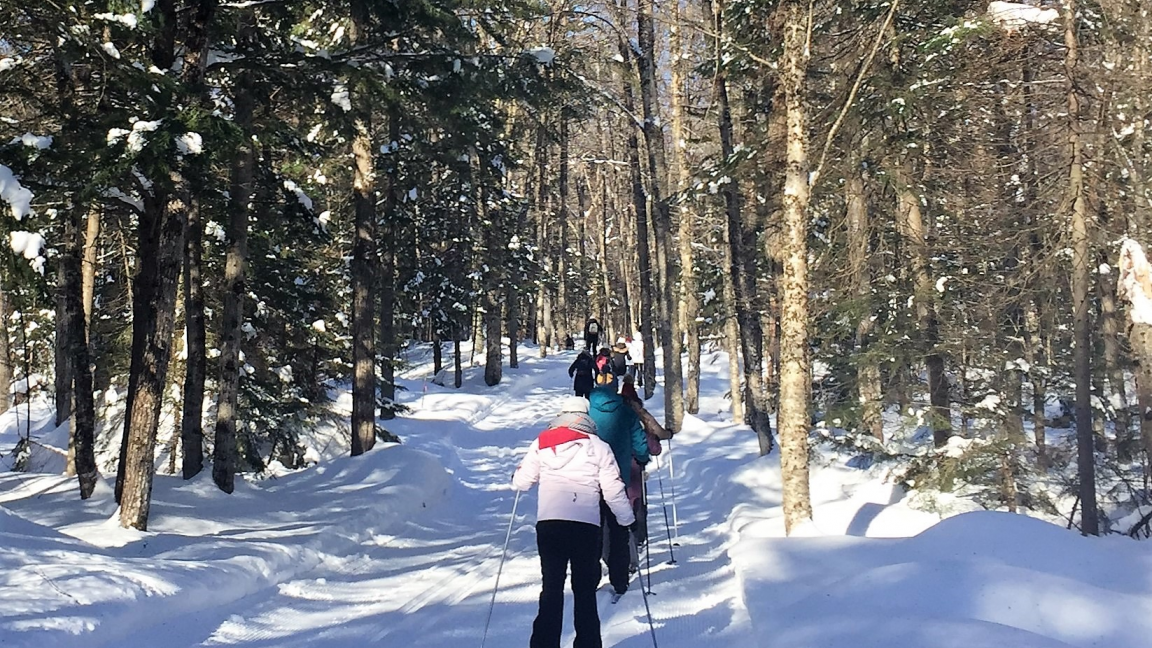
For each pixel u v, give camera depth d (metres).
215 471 12.27
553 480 5.42
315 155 13.79
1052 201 11.53
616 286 61.00
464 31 10.87
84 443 10.96
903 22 11.60
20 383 25.03
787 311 8.32
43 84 9.38
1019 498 11.27
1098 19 11.22
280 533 9.95
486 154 19.03
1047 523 6.09
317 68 10.16
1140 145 11.52
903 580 5.21
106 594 6.33
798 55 8.38
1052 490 12.54
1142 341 10.94
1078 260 11.14
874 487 11.68
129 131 7.42
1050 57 11.56
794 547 6.88
